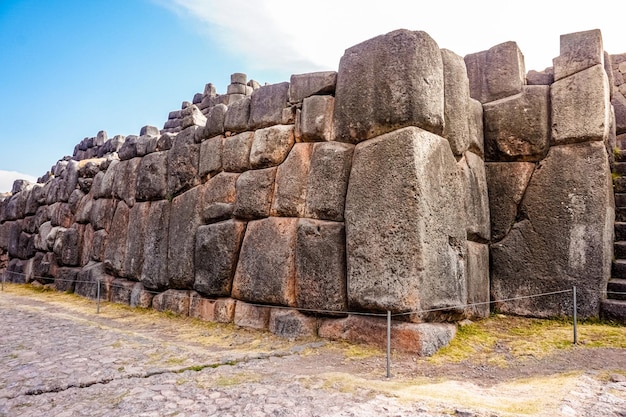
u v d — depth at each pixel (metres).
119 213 9.55
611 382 3.77
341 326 5.36
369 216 5.20
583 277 5.73
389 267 4.95
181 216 7.82
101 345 5.32
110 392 3.68
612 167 6.89
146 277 8.30
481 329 5.57
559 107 6.24
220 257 6.77
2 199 15.70
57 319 7.12
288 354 4.92
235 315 6.49
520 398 3.43
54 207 12.08
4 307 8.39
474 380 4.03
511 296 6.17
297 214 6.07
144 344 5.36
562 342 4.98
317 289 5.61
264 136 6.57
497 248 6.36
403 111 5.15
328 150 5.81
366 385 3.75
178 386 3.80
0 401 3.51
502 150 6.51
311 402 3.35
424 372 4.23
